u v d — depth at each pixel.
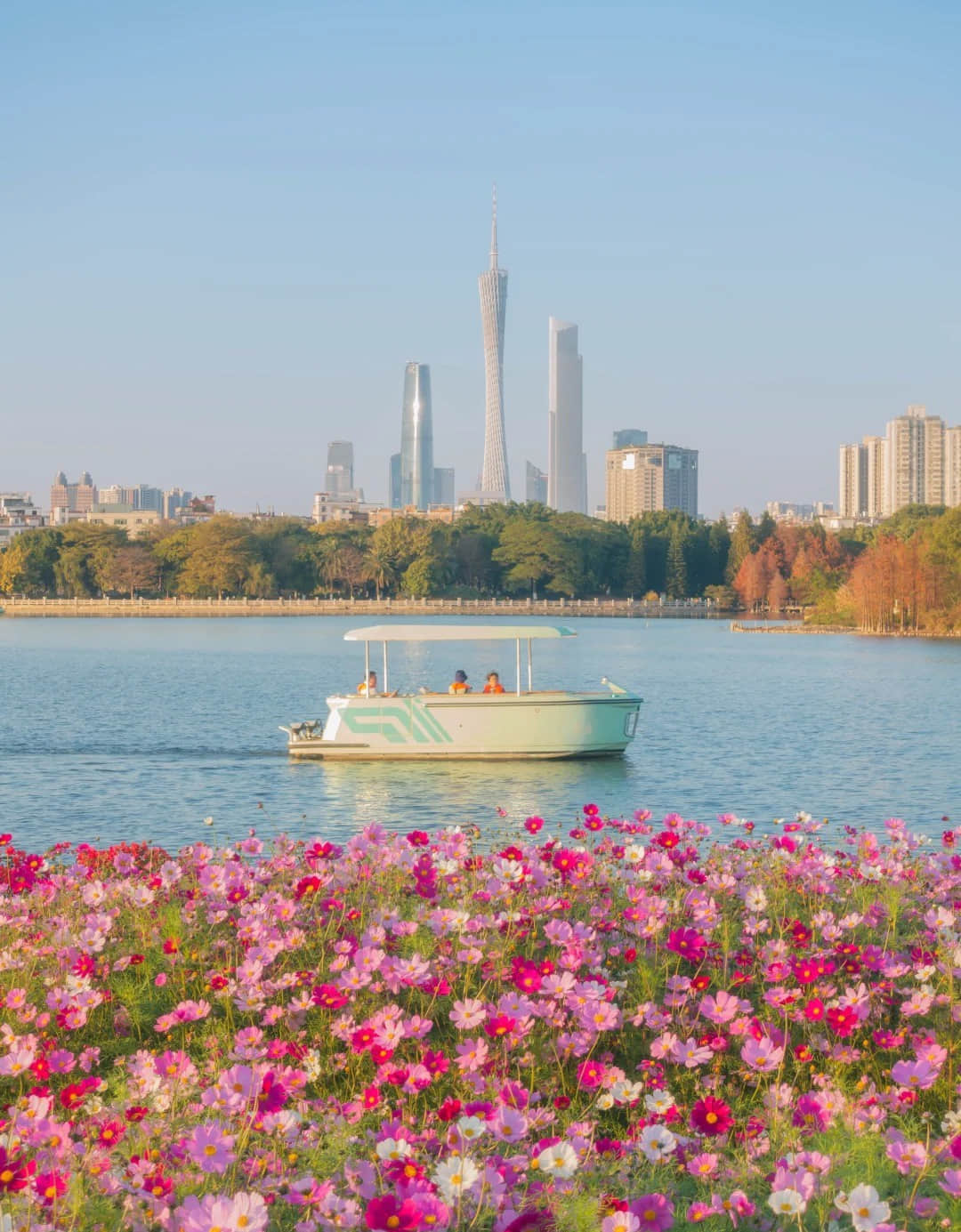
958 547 145.88
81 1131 8.05
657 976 10.59
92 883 12.87
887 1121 8.58
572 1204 6.84
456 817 32.72
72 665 96.00
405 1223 5.88
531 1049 9.30
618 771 40.59
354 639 42.00
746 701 68.25
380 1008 10.10
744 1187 7.41
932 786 38.47
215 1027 10.05
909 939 11.77
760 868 13.98
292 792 36.81
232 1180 7.18
